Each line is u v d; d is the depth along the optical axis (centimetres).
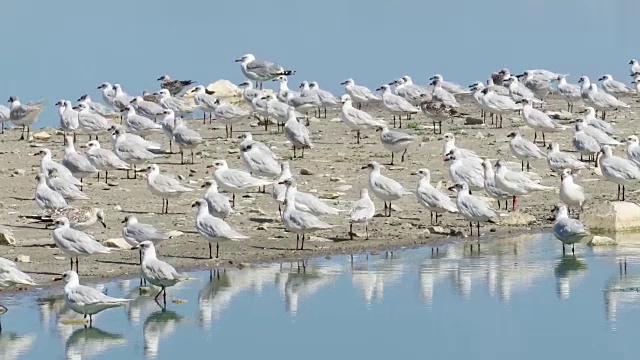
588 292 3247
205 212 3397
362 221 3625
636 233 3856
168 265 3067
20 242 3512
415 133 5156
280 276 3347
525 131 5194
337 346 2878
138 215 3834
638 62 6744
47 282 3200
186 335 2939
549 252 3612
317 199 3634
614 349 2861
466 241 3706
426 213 3969
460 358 2803
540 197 4191
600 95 5459
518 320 3062
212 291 3225
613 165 4044
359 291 3253
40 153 4391
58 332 2930
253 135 5169
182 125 4638
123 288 3191
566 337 2931
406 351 2850
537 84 5897
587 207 3922
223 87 6312
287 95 5591
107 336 2925
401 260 3506
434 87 5741
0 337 2888
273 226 3750
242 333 2955
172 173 4422
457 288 3278
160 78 6091
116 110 5425
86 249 3192
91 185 4212
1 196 4072
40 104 5238
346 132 5231
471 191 4172
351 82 5653
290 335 2944
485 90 5309
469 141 4984
